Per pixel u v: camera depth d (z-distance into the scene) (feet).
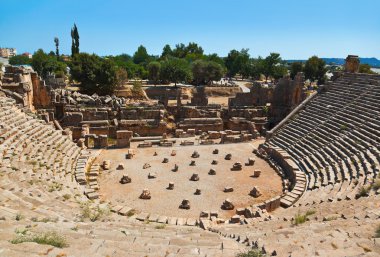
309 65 325.83
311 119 122.31
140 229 46.93
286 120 131.75
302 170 93.30
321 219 47.85
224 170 99.40
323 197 67.82
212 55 466.70
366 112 102.12
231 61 451.53
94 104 151.94
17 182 59.00
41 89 140.46
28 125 93.61
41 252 23.77
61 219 41.88
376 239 30.86
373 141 84.33
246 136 133.59
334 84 138.31
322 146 99.60
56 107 144.66
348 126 101.14
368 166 74.13
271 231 43.91
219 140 138.51
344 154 88.02
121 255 26.94
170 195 80.53
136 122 145.79
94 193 74.13
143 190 78.43
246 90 297.74
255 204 75.97
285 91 167.63
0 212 37.96
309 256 27.61
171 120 159.43
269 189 86.12
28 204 46.01
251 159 104.78
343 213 48.14
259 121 160.25
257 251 29.89
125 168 98.73
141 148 120.98
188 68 301.84
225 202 74.38
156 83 319.06
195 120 155.33
